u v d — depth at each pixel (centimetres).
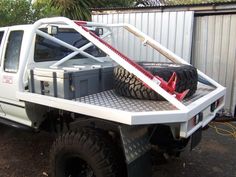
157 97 291
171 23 688
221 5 629
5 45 405
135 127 276
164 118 253
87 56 421
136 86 296
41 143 469
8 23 904
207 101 305
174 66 330
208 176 371
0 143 470
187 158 422
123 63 281
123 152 269
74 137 287
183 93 285
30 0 984
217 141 492
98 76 334
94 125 288
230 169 390
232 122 605
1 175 371
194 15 677
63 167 306
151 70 296
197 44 688
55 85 308
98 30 425
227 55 656
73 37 435
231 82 656
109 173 275
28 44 357
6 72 397
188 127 266
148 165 293
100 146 277
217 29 659
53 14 1009
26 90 352
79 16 1048
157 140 312
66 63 403
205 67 684
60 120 364
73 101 293
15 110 393
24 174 374
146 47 730
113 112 258
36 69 329
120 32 758
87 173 305
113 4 1155
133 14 736
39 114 377
